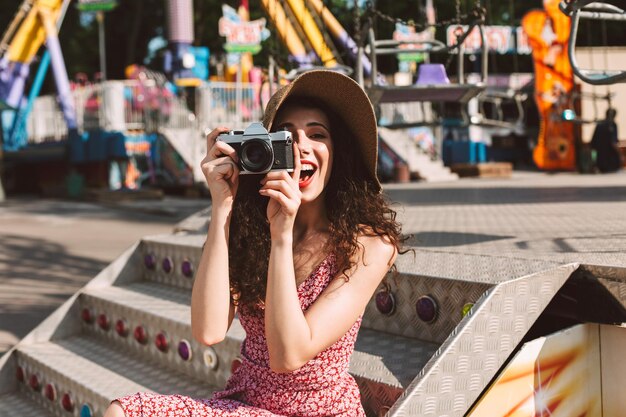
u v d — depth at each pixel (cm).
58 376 342
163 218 1327
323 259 191
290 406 186
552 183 940
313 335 175
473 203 614
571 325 253
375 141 195
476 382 206
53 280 711
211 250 189
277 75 672
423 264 273
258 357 193
